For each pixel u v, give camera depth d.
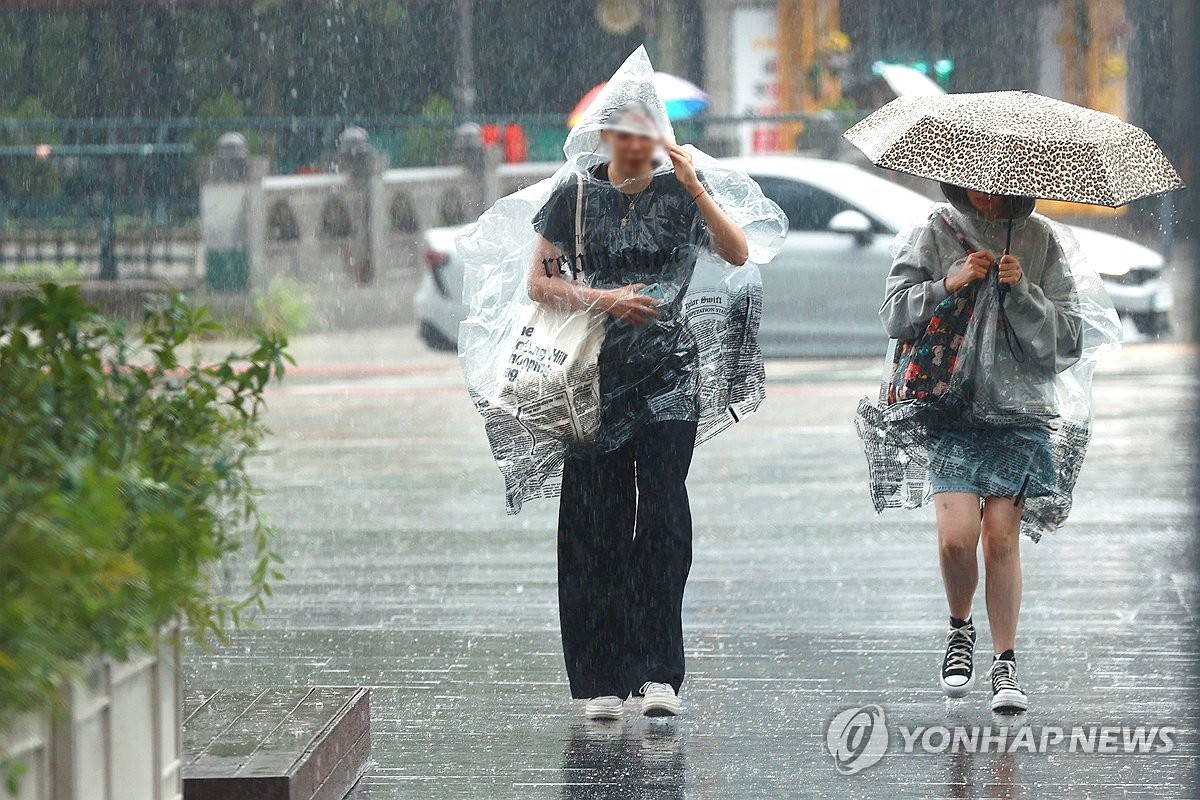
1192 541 23.61
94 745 9.39
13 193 61.03
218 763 12.32
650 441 14.91
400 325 59.59
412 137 68.00
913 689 16.45
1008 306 15.08
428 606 20.41
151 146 59.19
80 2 80.50
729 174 15.21
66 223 59.81
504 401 14.82
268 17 81.44
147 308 11.04
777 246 15.24
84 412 9.68
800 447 32.97
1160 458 30.67
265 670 17.48
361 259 61.03
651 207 14.66
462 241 15.30
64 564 7.96
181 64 81.38
